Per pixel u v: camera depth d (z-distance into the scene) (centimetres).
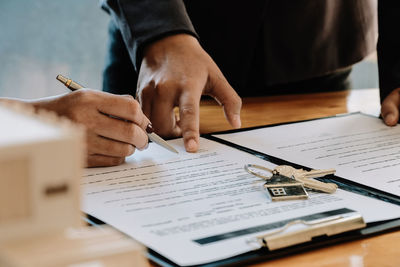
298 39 133
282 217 57
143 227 54
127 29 104
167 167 75
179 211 58
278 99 124
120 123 75
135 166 75
